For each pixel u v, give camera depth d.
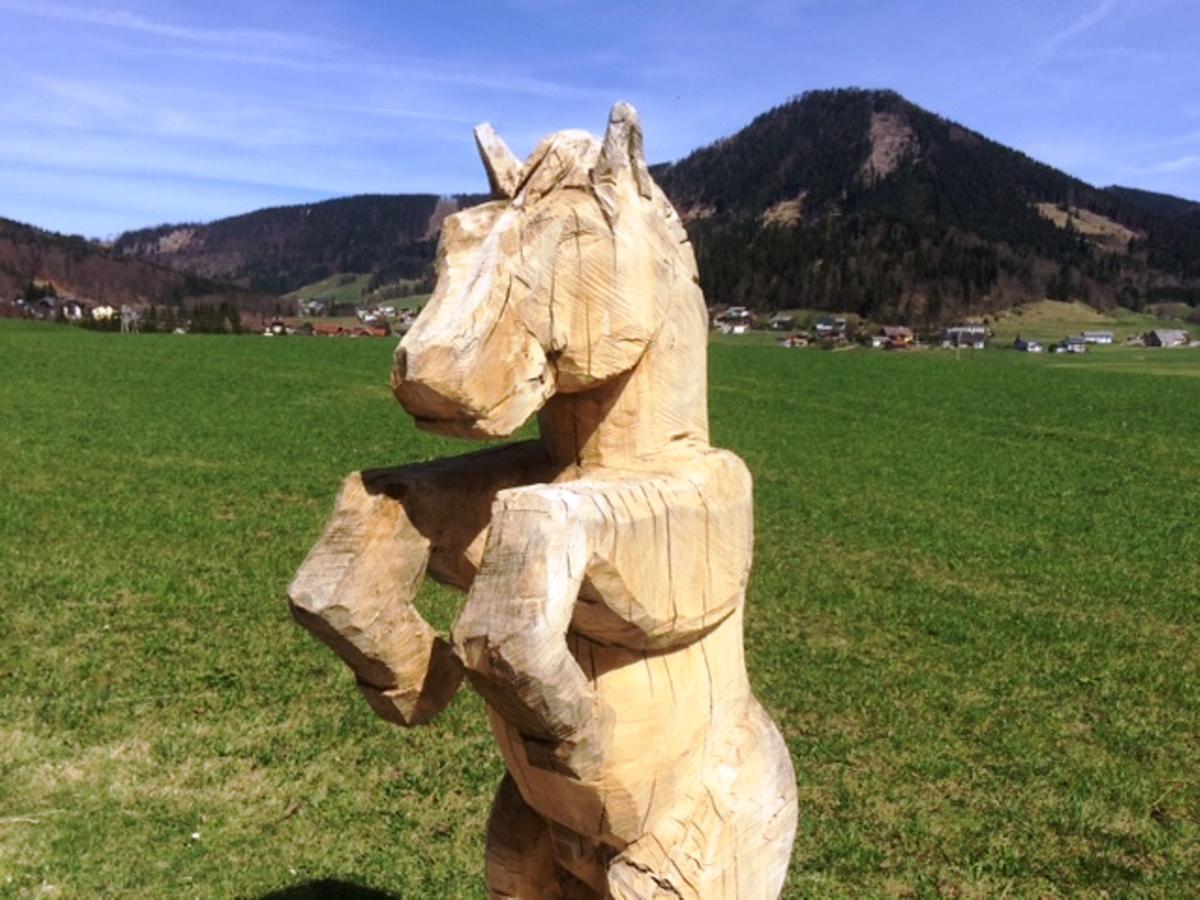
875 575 10.44
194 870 4.81
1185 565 11.18
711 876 2.36
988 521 13.18
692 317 2.41
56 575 9.30
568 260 2.06
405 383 1.89
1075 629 8.82
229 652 7.54
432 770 5.86
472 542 2.31
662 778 2.32
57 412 20.39
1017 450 19.67
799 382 32.78
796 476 16.30
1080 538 12.35
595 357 2.13
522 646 1.79
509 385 1.97
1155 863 5.16
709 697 2.39
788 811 2.55
